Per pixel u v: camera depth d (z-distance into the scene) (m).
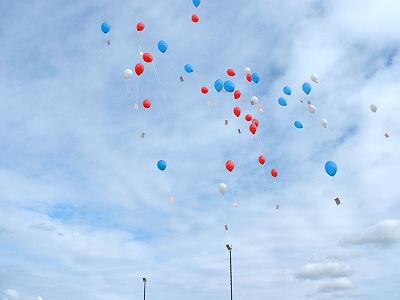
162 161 14.52
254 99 15.30
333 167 12.66
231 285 27.33
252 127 14.95
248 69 14.95
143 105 14.98
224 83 14.63
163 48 14.17
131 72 15.16
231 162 14.65
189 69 14.83
